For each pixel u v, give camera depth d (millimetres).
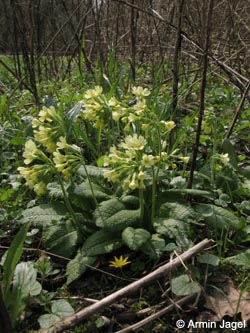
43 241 362
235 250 348
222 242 355
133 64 673
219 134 500
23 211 367
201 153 501
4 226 390
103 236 336
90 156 490
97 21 613
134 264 330
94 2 685
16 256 260
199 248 307
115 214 334
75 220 346
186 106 643
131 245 311
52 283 326
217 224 352
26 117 552
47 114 374
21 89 838
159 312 287
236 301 296
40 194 375
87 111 388
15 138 468
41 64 1067
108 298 277
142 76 820
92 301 301
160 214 354
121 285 320
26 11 861
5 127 555
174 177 418
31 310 299
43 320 277
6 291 262
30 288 277
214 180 417
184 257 302
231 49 811
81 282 325
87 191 357
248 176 429
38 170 339
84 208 362
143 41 938
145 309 295
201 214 356
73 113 408
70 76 893
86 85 689
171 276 311
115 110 388
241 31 835
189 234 351
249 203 382
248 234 357
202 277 316
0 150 514
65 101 566
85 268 323
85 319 289
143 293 308
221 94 695
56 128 369
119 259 314
